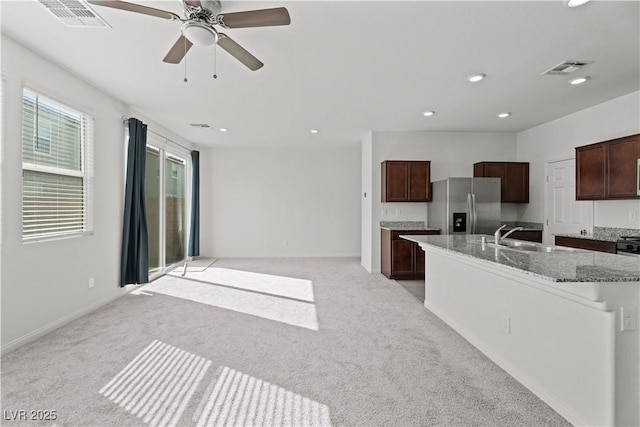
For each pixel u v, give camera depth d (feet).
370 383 6.76
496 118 15.56
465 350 8.35
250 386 6.64
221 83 11.11
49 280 9.44
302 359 7.82
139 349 8.32
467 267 9.02
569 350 5.65
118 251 13.01
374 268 18.24
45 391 6.39
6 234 8.04
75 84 10.45
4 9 6.92
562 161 15.39
